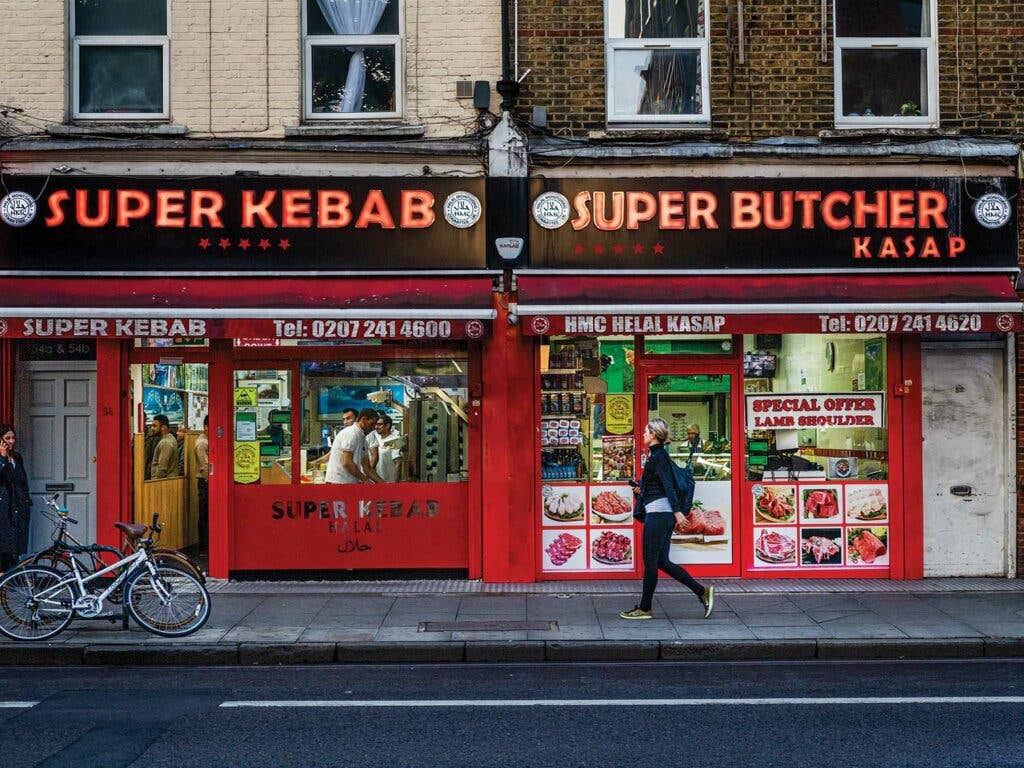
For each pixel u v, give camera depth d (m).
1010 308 10.78
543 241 11.30
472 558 11.52
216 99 11.38
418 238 11.29
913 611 9.88
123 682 7.88
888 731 6.41
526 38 11.47
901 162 11.34
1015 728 6.47
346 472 11.66
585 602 10.41
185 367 11.80
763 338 11.71
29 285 11.01
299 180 11.26
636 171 11.36
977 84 11.56
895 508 11.62
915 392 11.59
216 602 10.41
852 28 11.77
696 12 11.78
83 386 11.84
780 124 11.46
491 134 11.28
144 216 11.20
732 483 11.67
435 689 7.62
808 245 11.31
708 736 6.34
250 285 11.12
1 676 8.11
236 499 11.58
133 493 11.76
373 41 11.63
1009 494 11.60
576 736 6.34
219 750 6.08
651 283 11.17
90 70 11.63
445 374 11.70
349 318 10.74
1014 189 11.40
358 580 11.55
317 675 8.13
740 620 9.53
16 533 10.21
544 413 11.62
